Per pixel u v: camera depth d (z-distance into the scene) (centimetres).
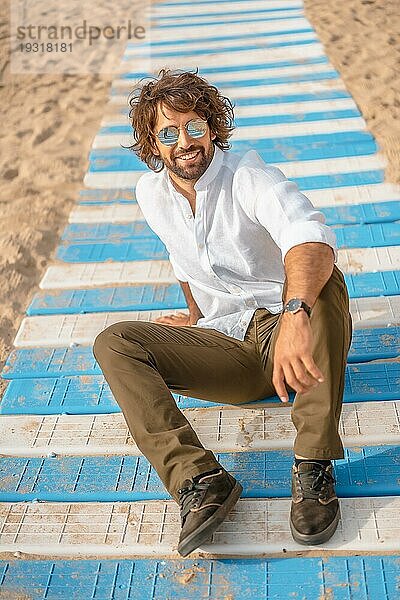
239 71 682
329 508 255
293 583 245
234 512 270
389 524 259
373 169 490
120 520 272
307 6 852
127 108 634
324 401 256
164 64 727
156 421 255
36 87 702
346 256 405
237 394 294
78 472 294
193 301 323
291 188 268
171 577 251
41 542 267
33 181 523
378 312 359
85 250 439
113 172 526
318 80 639
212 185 278
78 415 322
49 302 395
